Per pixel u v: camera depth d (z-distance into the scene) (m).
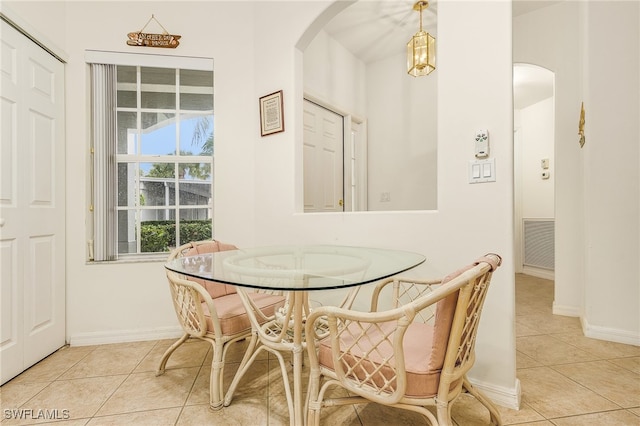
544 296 3.27
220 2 2.45
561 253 2.70
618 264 2.12
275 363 1.90
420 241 1.68
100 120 2.24
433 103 3.39
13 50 1.76
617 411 1.37
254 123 2.49
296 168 2.27
